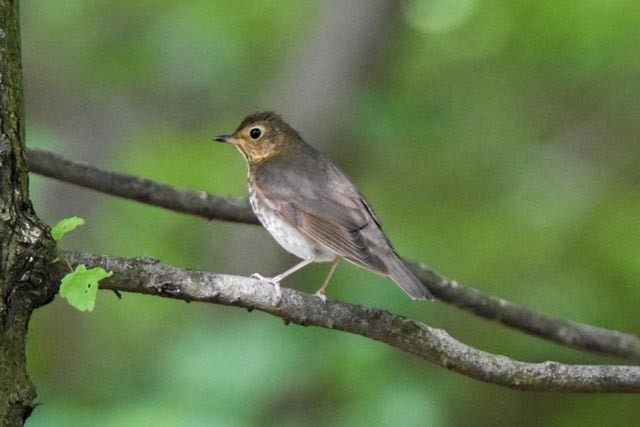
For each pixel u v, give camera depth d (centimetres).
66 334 1465
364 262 796
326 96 1403
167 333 1437
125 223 1519
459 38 1590
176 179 1510
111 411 1086
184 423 1034
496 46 1570
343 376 1155
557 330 948
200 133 1608
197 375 1087
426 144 1522
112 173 854
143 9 1552
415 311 1309
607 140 1580
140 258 586
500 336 1388
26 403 518
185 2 1565
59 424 1080
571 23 1489
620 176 1555
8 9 526
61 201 1510
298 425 1151
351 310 628
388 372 1188
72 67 1538
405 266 788
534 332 946
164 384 1123
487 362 633
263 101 1502
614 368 639
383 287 1299
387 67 1454
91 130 1616
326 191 862
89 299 518
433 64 1606
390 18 1417
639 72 1524
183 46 1500
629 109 1559
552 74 1559
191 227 1508
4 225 521
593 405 1415
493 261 1498
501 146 1589
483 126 1595
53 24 1520
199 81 1516
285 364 1095
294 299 617
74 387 1243
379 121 1398
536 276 1467
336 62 1409
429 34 1592
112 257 578
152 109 1653
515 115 1595
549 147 1590
